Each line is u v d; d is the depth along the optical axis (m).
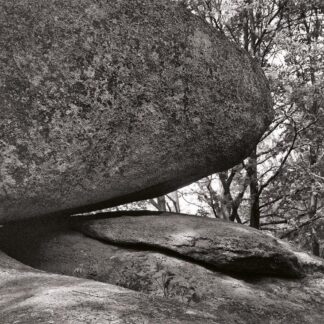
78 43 4.91
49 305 3.06
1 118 4.62
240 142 5.73
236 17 11.73
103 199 5.23
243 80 5.72
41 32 4.80
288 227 12.41
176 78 5.29
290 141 11.70
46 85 4.78
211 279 4.54
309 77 10.96
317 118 10.80
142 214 5.50
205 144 5.48
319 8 12.30
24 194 4.71
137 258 4.74
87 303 3.09
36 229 5.23
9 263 4.31
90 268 4.82
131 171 5.17
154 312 3.03
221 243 4.77
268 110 6.00
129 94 5.07
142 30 5.20
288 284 5.01
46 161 4.76
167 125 5.23
